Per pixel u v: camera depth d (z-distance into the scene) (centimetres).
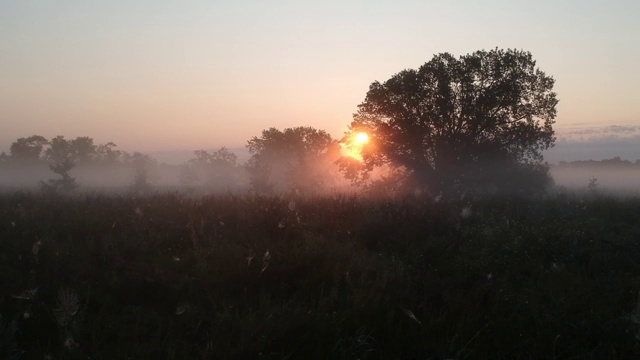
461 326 511
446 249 821
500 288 634
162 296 617
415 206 1179
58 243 787
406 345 496
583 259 818
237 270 666
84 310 550
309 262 699
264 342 481
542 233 936
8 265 688
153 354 470
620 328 520
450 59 3609
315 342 488
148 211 1072
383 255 789
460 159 3631
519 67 3609
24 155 8288
